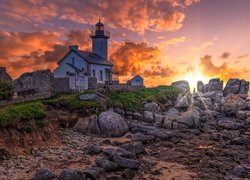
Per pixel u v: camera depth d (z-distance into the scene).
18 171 21.78
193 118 45.44
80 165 23.89
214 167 25.17
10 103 35.31
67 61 72.38
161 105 57.66
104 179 20.92
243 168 24.16
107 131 37.25
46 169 20.59
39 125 31.30
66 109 39.69
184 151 30.80
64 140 32.62
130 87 62.69
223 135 38.91
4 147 25.20
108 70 77.62
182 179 22.05
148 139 34.25
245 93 88.69
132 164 23.41
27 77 44.38
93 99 43.38
